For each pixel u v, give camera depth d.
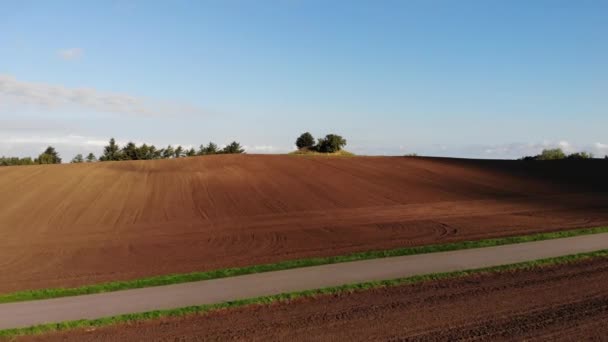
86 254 18.89
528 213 27.19
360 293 11.12
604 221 23.53
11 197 33.81
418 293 10.95
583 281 11.55
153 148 74.75
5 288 13.58
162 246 20.06
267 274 13.09
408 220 25.27
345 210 29.27
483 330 8.53
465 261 14.01
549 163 51.69
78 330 9.23
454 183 39.88
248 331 8.84
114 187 36.97
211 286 12.01
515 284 11.48
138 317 9.79
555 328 8.55
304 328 8.88
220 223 25.80
